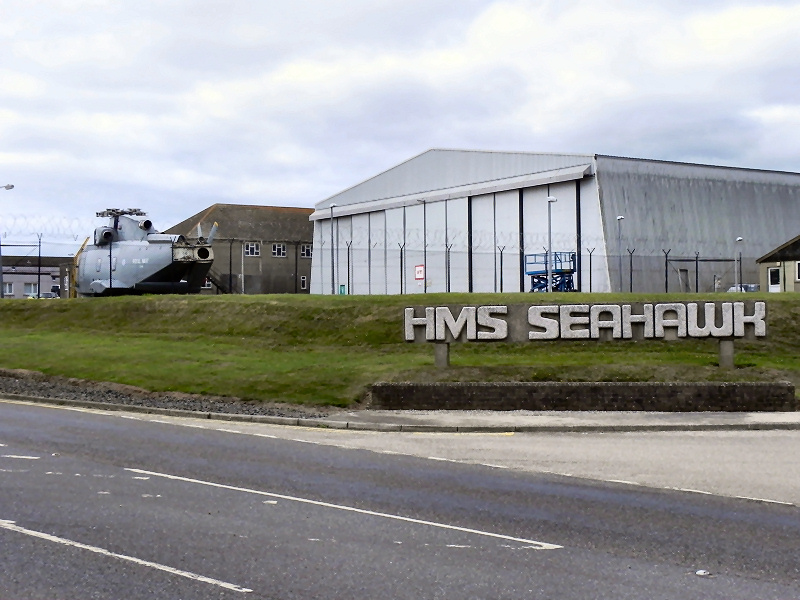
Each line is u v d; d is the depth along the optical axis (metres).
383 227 71.00
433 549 8.98
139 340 33.59
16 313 40.12
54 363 28.12
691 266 58.16
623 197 56.28
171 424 19.11
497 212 62.12
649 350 28.31
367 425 18.91
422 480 12.82
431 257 66.44
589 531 9.80
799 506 11.19
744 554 8.90
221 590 7.56
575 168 56.59
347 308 34.91
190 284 46.00
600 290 54.94
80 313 39.31
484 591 7.61
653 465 14.28
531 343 29.31
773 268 55.84
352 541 9.27
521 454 15.44
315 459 14.67
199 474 13.05
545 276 56.94
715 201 60.59
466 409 21.28
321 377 24.06
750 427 19.12
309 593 7.50
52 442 16.00
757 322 23.73
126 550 8.78
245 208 85.62
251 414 20.30
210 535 9.43
